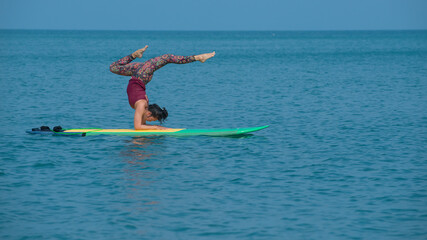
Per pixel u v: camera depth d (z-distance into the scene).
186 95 27.39
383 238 8.06
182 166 12.14
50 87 30.97
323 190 10.38
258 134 16.25
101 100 25.12
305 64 55.78
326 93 28.27
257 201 9.70
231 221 8.71
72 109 21.95
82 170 11.73
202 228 8.41
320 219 8.82
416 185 10.68
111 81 36.22
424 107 22.56
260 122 18.72
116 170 11.73
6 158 12.73
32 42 136.88
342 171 11.78
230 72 44.75
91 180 10.94
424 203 9.58
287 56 73.94
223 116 20.17
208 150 13.80
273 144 14.70
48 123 18.42
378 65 53.19
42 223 8.55
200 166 12.15
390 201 9.70
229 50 98.00
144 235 8.11
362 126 17.77
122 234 8.14
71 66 51.31
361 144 14.73
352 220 8.78
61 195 9.95
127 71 15.91
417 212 9.12
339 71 45.47
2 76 38.03
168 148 13.98
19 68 46.75
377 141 15.16
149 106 16.19
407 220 8.76
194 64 56.59
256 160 12.78
